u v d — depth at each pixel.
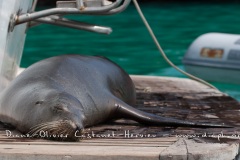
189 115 17.31
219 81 30.22
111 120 16.28
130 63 33.72
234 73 29.66
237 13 47.34
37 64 16.22
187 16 46.12
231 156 13.41
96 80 16.30
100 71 16.89
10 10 16.28
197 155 12.87
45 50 36.09
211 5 50.84
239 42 30.12
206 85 22.03
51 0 49.50
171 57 35.00
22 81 15.40
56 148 13.06
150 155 12.70
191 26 42.66
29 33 40.88
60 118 13.61
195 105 18.73
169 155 12.75
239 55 29.58
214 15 46.50
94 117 15.59
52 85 15.04
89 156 12.66
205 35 31.48
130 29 41.88
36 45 37.31
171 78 23.30
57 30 41.97
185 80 22.98
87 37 39.81
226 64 29.73
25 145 13.30
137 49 36.62
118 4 16.27
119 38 39.41
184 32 40.97
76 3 16.50
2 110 15.26
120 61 34.06
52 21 17.88
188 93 20.62
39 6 49.25
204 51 30.44
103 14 16.59
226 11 48.19
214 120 16.70
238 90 29.45
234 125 16.06
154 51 36.25
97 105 15.68
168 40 38.78
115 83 17.42
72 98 14.34
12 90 15.23
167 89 21.27
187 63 30.81
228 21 44.38
